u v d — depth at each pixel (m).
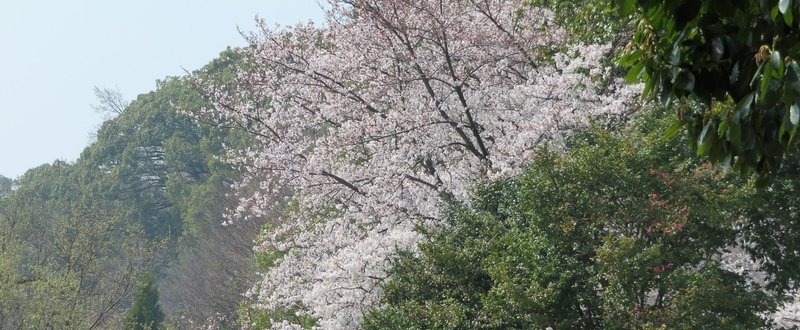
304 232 35.22
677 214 23.92
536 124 29.14
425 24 31.97
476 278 28.36
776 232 26.77
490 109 32.94
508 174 29.33
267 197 35.03
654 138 25.41
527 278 25.67
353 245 33.66
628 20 30.47
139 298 72.69
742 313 24.53
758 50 11.01
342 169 33.16
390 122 31.84
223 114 36.41
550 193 25.84
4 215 53.41
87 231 51.28
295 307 38.56
